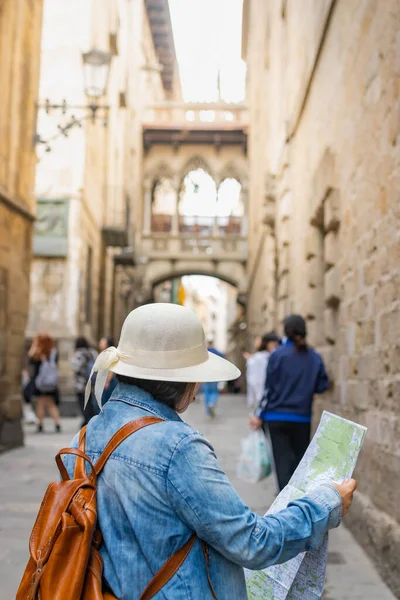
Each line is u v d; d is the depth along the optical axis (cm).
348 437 185
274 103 1480
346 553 490
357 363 559
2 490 707
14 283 1051
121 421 170
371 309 507
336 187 670
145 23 3788
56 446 1082
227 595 160
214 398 1631
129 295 3344
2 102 984
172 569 154
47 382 1294
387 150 464
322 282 837
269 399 562
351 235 593
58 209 1870
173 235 3550
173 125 3447
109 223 2383
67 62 1920
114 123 2508
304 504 169
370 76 519
